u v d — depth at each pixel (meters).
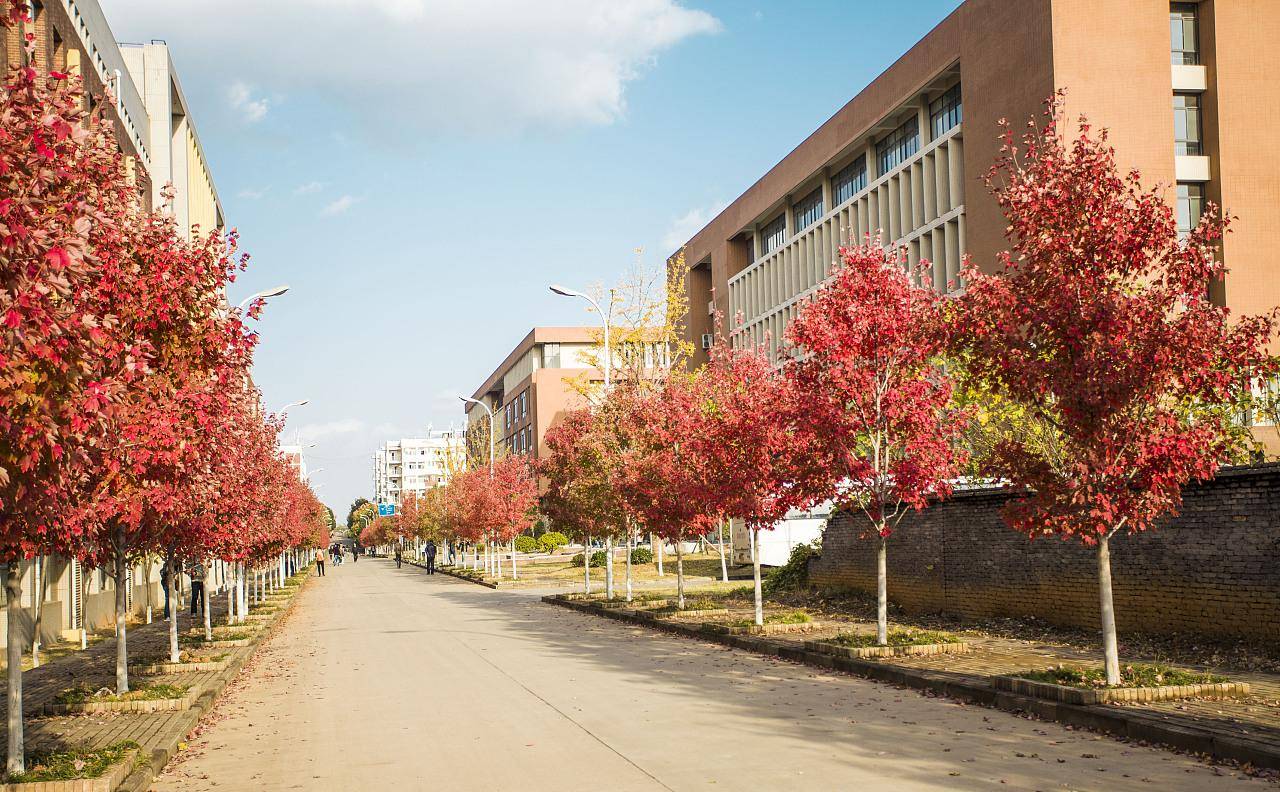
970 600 22.11
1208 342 12.00
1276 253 41.66
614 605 31.41
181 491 13.98
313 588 55.12
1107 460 12.13
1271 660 13.84
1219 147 42.03
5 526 7.69
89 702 13.50
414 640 23.77
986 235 46.06
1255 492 14.84
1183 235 42.38
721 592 35.38
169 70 46.31
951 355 13.55
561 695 14.23
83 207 7.20
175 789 9.43
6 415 6.01
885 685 14.46
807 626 21.86
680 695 13.85
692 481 24.81
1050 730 10.77
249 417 20.95
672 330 42.53
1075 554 18.70
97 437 7.54
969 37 47.53
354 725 12.50
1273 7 42.53
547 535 100.12
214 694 14.97
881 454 19.41
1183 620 16.08
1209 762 9.08
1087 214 12.49
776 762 9.39
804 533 50.53
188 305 11.93
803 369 18.14
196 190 54.62
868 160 60.66
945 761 9.27
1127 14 41.56
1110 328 11.96
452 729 11.91
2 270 5.74
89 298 9.06
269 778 9.73
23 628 23.16
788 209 72.69
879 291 17.86
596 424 32.97
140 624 31.94
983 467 13.32
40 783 8.80
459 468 86.38
